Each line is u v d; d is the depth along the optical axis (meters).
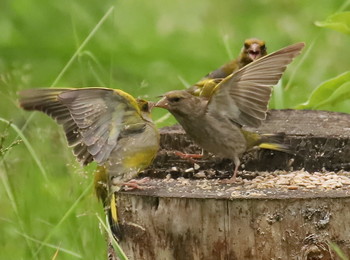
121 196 10.30
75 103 10.20
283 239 9.77
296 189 10.09
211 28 19.30
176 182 10.67
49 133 13.26
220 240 9.86
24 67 14.73
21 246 12.49
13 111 13.77
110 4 18.94
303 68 17.42
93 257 11.79
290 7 19.42
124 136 10.66
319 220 9.75
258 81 10.62
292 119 12.47
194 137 11.39
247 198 9.76
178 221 9.97
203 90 12.48
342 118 12.50
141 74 17.77
